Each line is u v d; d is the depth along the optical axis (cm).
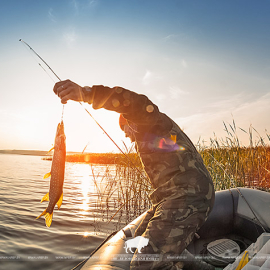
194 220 191
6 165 2086
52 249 349
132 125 211
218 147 584
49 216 222
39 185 942
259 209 291
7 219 478
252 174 526
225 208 303
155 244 183
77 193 757
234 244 259
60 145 221
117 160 611
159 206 201
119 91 187
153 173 209
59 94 189
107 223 467
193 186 196
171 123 212
